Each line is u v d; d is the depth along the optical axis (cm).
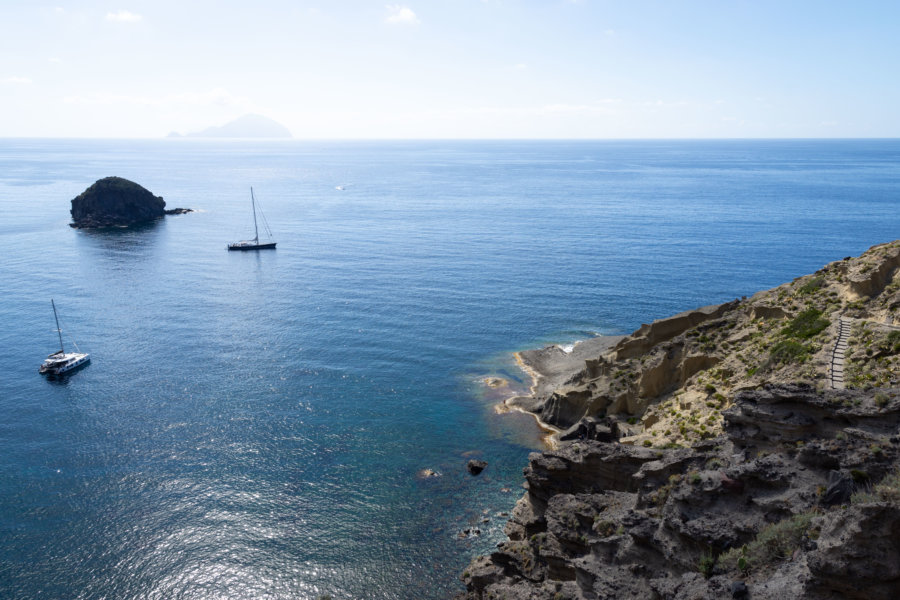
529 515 4059
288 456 5981
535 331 9575
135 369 8044
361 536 4859
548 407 6769
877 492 1964
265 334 9381
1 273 13262
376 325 9825
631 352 6481
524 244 16362
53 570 4472
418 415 6844
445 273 13212
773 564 2192
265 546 4744
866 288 4669
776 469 2500
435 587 4356
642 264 13738
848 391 2697
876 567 1852
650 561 2589
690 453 2988
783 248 15075
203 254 15638
